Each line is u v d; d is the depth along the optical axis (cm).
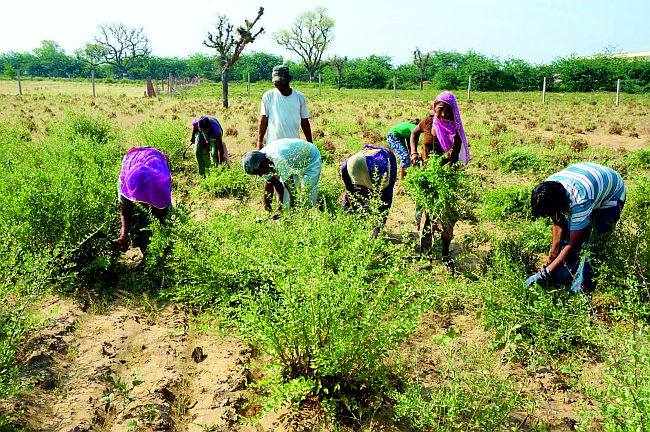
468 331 445
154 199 514
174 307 486
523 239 543
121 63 11538
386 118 2212
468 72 5075
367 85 6138
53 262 482
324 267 391
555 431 331
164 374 388
